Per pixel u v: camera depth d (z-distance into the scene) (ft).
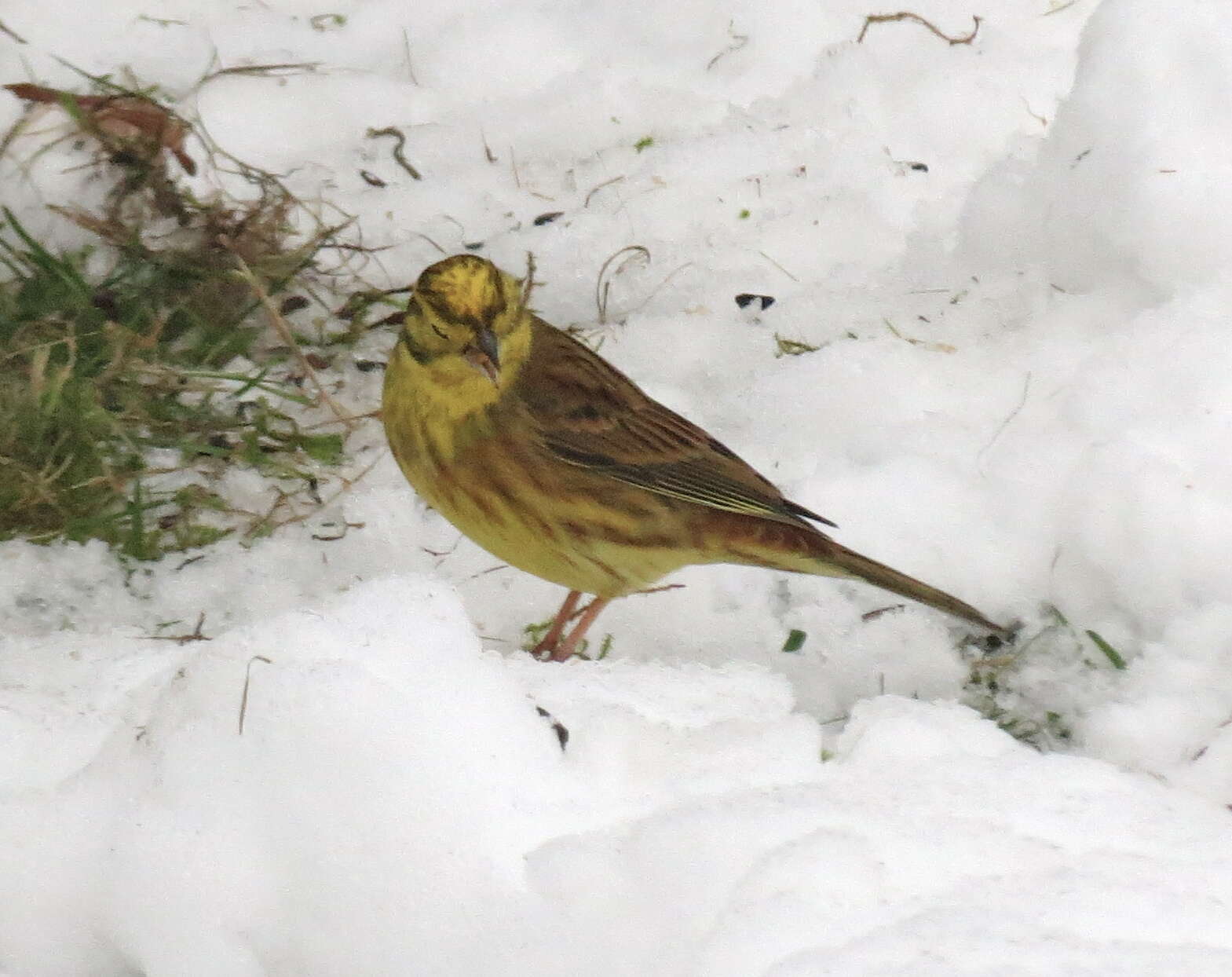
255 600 34.19
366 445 38.50
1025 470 34.50
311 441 37.63
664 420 33.04
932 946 20.26
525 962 21.25
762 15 50.16
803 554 32.71
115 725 25.18
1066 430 34.88
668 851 21.84
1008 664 32.40
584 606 34.83
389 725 22.47
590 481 32.48
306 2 50.47
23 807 22.85
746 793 23.13
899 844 22.29
